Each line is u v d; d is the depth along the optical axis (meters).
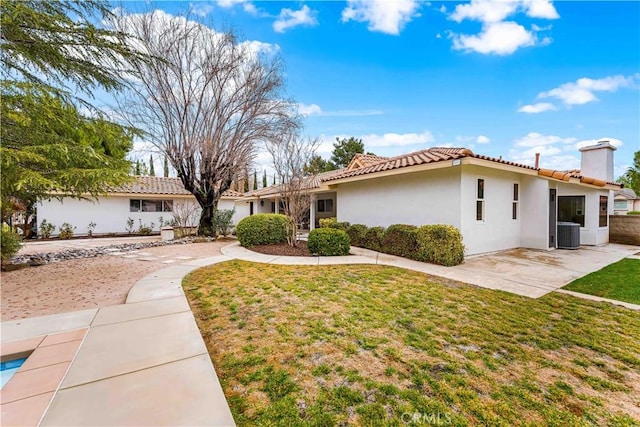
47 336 3.42
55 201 16.36
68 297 5.20
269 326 3.83
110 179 5.94
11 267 7.77
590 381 2.73
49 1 5.27
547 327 3.87
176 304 4.59
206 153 13.61
